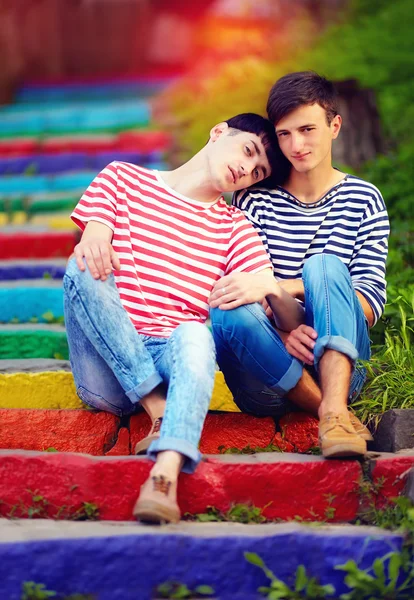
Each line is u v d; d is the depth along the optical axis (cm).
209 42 1412
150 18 1536
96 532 306
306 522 333
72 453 342
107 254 359
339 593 310
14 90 1284
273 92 397
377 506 341
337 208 411
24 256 629
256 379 373
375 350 445
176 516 315
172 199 397
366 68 1033
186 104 1058
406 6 1218
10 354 485
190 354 335
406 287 498
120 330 353
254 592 306
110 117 1052
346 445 335
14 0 1374
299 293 384
